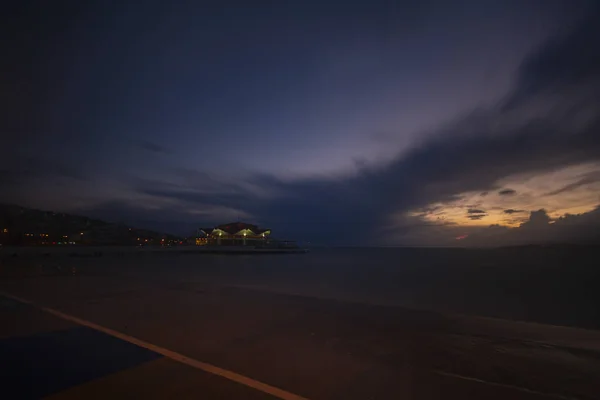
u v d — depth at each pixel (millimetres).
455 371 5031
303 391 4301
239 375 4793
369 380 4680
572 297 23109
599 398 4152
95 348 6000
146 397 4109
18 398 4102
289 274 43844
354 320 8383
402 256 125938
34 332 7074
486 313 16922
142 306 9945
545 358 5656
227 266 65375
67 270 24094
